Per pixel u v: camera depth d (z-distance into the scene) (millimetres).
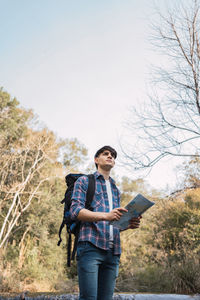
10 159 21375
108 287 2115
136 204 2045
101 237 2092
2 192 20594
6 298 6414
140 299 5723
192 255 8297
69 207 2363
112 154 2453
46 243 18828
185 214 10844
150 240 12133
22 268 16031
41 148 21047
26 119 24766
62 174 22609
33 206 20422
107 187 2355
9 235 18891
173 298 5738
